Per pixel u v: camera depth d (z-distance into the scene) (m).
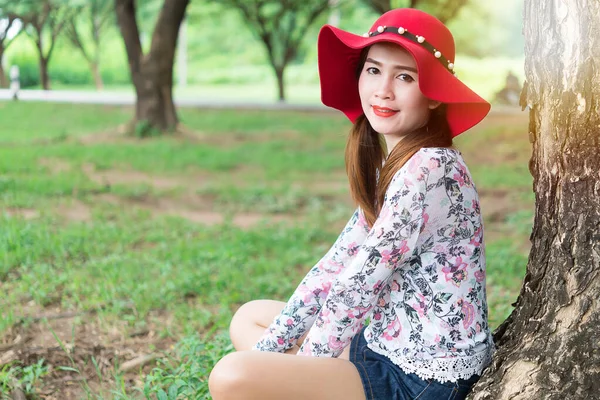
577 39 2.10
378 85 2.26
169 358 3.51
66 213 7.48
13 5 28.14
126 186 9.40
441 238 2.18
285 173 11.27
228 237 6.79
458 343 2.16
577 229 2.11
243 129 17.52
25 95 27.58
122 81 42.12
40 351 3.57
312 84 41.62
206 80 41.88
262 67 44.31
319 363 2.18
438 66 2.18
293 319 2.50
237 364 2.10
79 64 41.38
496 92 22.61
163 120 15.77
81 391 3.24
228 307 4.46
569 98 2.12
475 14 34.69
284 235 6.85
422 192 2.12
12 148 12.52
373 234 2.16
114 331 3.98
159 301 4.48
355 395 2.17
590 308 2.06
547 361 2.11
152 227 7.07
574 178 2.12
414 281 2.20
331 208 8.71
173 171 11.12
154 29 15.55
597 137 2.06
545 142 2.24
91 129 16.81
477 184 9.71
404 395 2.18
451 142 2.27
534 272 2.31
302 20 33.31
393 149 2.25
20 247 5.43
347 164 2.48
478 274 2.21
